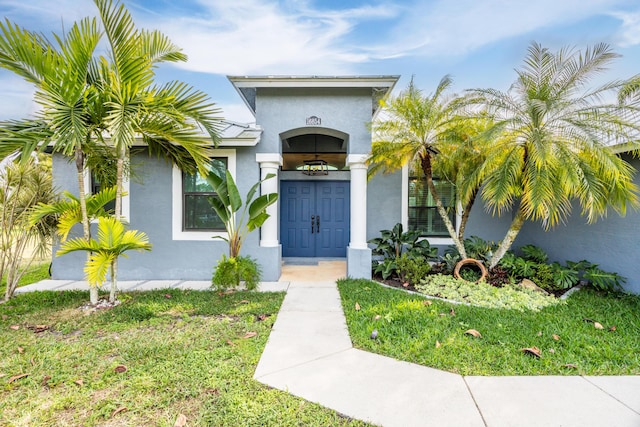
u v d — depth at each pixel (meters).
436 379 2.91
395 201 8.23
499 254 6.46
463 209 7.00
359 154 6.98
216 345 3.59
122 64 4.44
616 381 2.88
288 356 3.35
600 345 3.53
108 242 4.69
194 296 5.60
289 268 8.59
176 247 6.99
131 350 3.43
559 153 5.13
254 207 6.14
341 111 7.00
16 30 3.88
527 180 5.45
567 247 7.16
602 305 5.02
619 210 5.46
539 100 5.18
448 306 4.91
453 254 7.54
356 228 7.06
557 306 4.96
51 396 2.65
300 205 10.23
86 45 4.37
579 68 5.17
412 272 6.51
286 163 10.90
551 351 3.38
